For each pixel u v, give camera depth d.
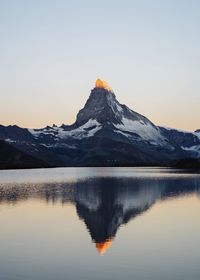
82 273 26.67
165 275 26.16
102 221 47.47
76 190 96.94
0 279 25.41
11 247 34.06
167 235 38.75
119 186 111.62
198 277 25.72
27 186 113.56
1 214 53.47
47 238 37.59
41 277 25.81
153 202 67.56
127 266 28.25
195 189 97.44
